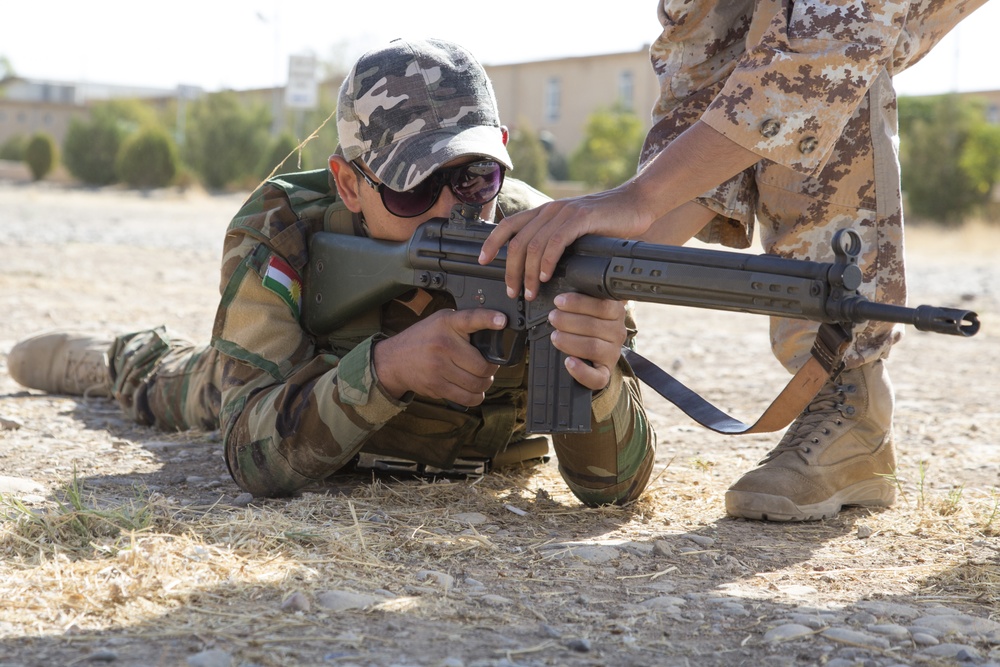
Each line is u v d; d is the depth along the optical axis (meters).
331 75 39.28
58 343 4.63
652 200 2.41
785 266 2.00
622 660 1.87
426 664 1.80
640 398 2.95
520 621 2.05
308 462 2.74
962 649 1.92
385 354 2.61
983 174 28.95
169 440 3.80
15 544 2.31
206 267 12.16
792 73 2.40
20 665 1.74
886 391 3.05
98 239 15.34
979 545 2.69
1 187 34.28
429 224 2.68
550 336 2.43
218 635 1.89
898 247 2.96
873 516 3.00
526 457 3.37
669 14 3.03
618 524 2.82
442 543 2.49
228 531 2.46
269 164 31.44
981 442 4.25
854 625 2.06
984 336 8.78
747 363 6.84
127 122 43.69
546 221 2.37
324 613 2.02
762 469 2.96
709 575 2.40
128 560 2.22
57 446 3.63
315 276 2.95
